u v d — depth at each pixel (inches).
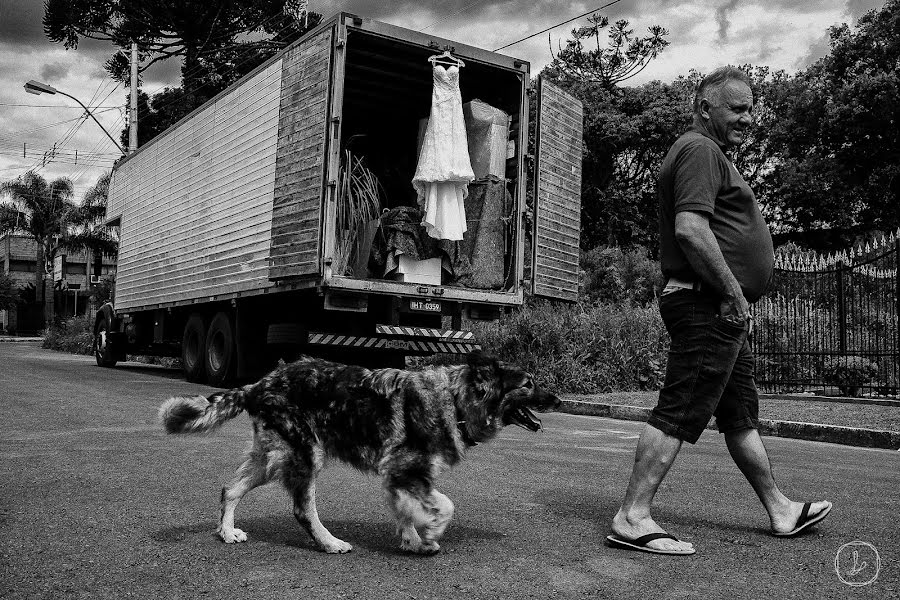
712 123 158.4
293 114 402.0
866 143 1141.7
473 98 435.2
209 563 136.8
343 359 448.5
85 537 151.7
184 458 242.2
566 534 159.9
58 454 245.9
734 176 152.9
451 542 153.4
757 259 152.6
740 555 144.9
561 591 123.9
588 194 1217.4
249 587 124.3
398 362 460.4
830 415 385.4
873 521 173.0
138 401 406.9
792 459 277.0
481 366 151.4
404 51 391.9
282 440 148.9
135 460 237.3
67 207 1946.4
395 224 390.6
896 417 372.5
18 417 334.3
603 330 534.0
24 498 184.5
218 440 282.0
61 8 1082.7
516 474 228.8
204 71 1168.2
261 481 153.3
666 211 154.9
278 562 138.1
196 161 528.1
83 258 2226.9
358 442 149.3
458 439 148.7
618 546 149.9
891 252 460.4
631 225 1208.2
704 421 148.0
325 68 377.7
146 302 616.4
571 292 436.1
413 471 144.6
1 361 772.0
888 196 1125.1
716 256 144.9
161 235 590.6
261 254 427.8
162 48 1179.3
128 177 679.1
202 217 513.7
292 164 400.8
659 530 147.3
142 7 1108.5
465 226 387.9
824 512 158.9
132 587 123.4
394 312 398.6
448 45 390.3
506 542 153.6
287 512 175.5
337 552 145.0
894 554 145.5
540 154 415.8
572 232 438.9
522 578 130.6
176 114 1183.6
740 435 159.2
